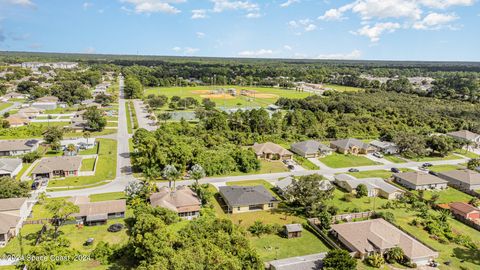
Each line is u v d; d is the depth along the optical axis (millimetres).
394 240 57844
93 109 138250
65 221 62406
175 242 49969
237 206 70938
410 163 109875
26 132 125938
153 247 46594
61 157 92500
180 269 40562
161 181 85688
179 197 69688
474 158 114000
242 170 96688
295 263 50188
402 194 81375
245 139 123188
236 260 45094
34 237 58188
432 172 97250
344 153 117250
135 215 62812
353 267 48156
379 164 107500
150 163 88500
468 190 86688
